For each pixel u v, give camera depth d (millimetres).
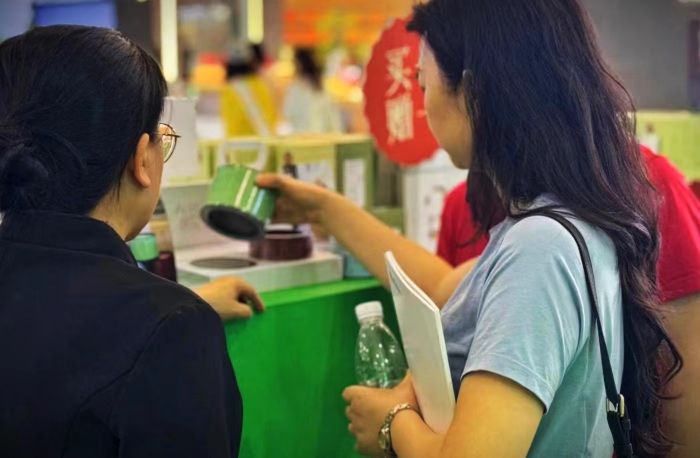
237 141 1997
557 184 1256
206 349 1024
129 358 980
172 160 1779
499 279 1201
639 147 1380
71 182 1027
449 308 1383
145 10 3311
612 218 1257
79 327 1002
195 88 4477
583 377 1230
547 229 1201
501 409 1120
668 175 1610
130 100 1038
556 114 1260
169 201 1906
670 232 1574
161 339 991
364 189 2102
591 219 1246
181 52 4762
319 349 1752
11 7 3162
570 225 1213
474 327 1317
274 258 1848
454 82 1349
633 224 1272
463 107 1358
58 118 1005
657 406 1425
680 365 1427
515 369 1128
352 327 1803
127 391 969
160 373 983
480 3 1295
